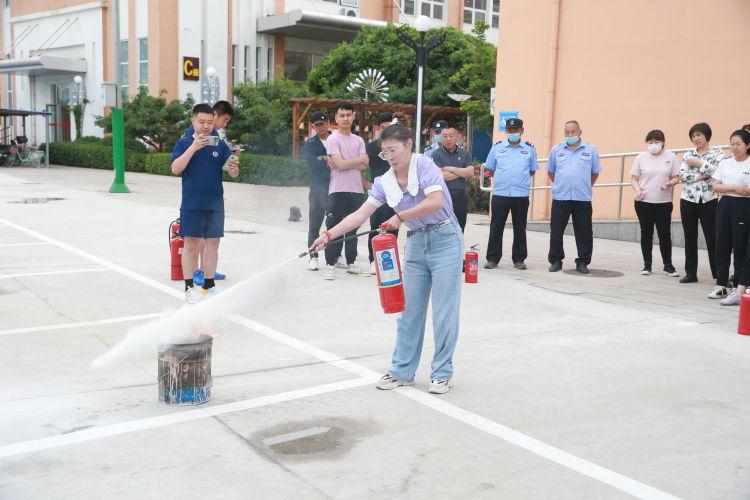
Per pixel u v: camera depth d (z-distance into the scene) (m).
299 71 34.06
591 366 5.34
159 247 10.38
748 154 7.55
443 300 4.64
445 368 4.71
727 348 5.89
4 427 4.02
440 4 34.88
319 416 4.29
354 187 8.45
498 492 3.39
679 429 4.19
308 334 6.07
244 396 4.59
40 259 9.27
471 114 21.59
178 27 30.88
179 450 3.77
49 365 5.12
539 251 11.47
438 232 4.59
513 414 4.37
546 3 14.61
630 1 13.36
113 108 19.34
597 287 8.40
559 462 3.72
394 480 3.49
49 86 38.09
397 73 26.47
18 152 31.67
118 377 4.92
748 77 11.97
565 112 14.54
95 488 3.34
